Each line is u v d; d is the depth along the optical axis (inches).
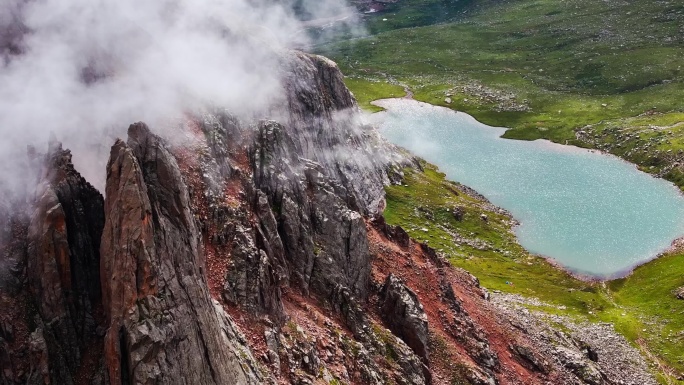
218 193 2150.6
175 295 1370.6
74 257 1380.4
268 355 1807.3
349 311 2348.7
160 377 1280.8
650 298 4886.8
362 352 2190.0
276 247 2222.0
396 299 2564.0
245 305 1888.5
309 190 2640.3
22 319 1317.7
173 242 1427.2
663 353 4163.4
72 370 1314.0
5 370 1252.5
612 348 4067.4
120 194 1336.1
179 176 1519.4
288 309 2134.6
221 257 1959.9
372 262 2812.5
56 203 1363.2
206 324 1437.0
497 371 2755.9
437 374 2484.0
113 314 1298.0
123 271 1305.4
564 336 3659.0
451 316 2854.3
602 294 4975.4
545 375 3002.0
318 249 2454.5
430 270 3073.3
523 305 4419.3
